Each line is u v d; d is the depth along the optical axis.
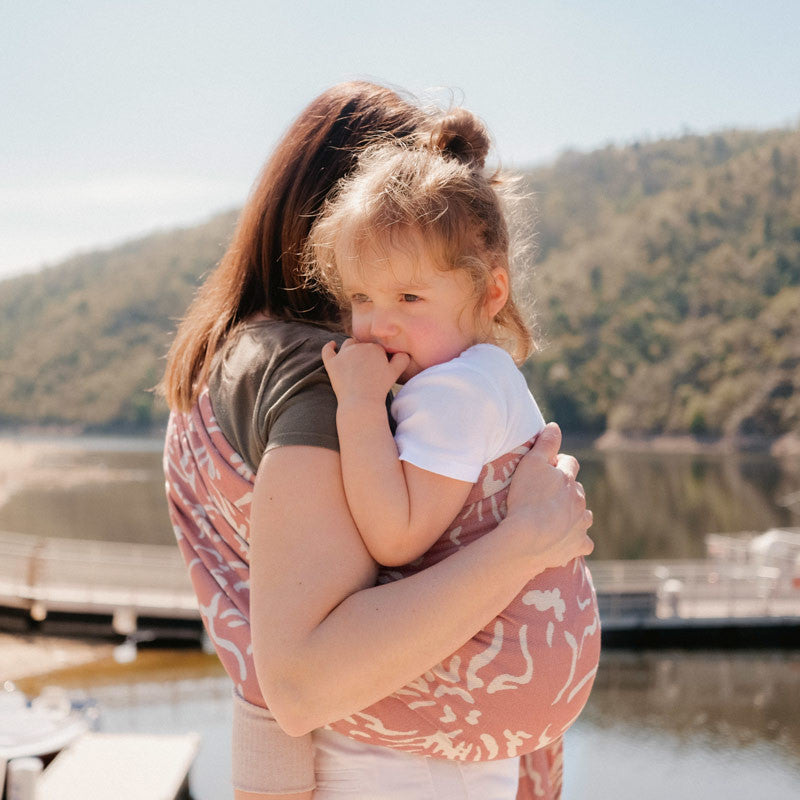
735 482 58.03
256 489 0.91
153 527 41.78
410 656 0.87
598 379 83.62
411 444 0.94
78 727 7.91
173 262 118.44
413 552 0.93
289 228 1.10
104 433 108.69
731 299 84.31
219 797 8.75
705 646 15.02
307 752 1.01
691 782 9.78
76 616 14.91
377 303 1.01
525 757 1.21
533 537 0.95
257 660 0.87
